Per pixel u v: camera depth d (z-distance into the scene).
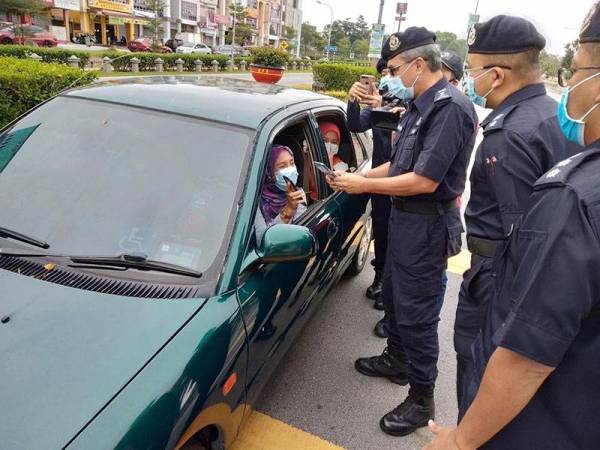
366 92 3.24
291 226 1.95
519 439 1.11
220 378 1.55
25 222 1.84
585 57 1.01
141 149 2.02
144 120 2.12
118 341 1.41
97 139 2.07
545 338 0.96
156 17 43.91
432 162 2.06
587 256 0.91
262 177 2.00
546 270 0.95
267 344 1.94
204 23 55.81
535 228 1.01
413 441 2.43
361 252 4.02
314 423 2.44
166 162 1.98
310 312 2.57
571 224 0.94
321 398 2.63
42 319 1.45
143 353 1.40
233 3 52.84
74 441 1.16
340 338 3.22
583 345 1.00
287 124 2.36
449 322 3.66
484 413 1.08
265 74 6.17
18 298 1.53
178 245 1.76
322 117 3.11
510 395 1.03
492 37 1.78
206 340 1.51
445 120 2.08
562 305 0.94
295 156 2.75
